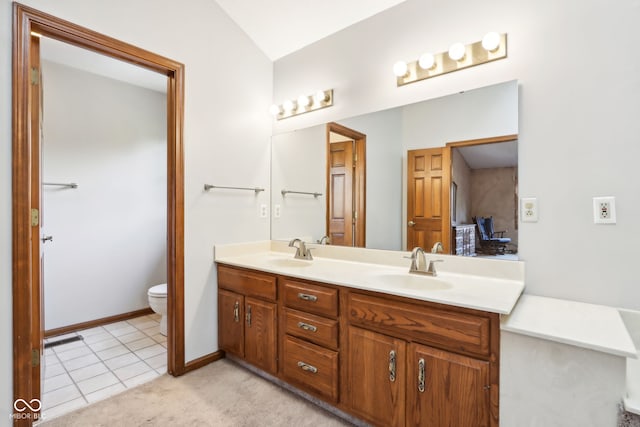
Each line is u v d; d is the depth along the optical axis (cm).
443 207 181
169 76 209
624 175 132
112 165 309
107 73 296
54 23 158
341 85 227
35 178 159
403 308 139
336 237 229
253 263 214
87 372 215
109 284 308
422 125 188
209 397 187
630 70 131
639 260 130
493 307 116
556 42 147
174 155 207
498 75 163
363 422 162
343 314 161
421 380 134
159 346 258
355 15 212
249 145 254
